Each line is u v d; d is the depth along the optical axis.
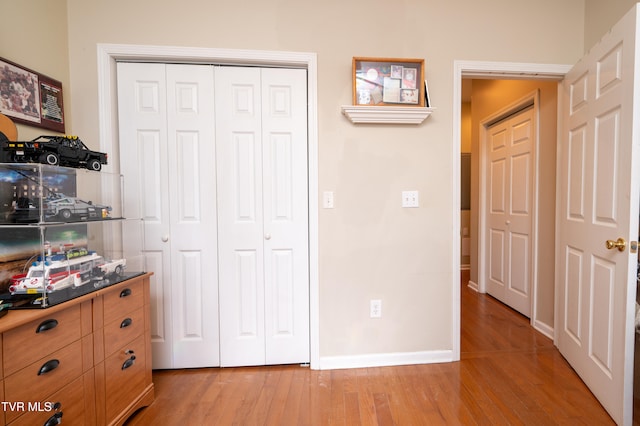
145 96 1.66
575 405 1.38
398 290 1.76
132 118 1.66
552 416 1.31
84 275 1.19
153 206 1.69
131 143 1.67
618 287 1.27
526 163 2.44
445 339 1.79
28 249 1.05
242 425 1.29
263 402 1.44
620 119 1.27
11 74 1.26
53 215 1.08
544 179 2.16
